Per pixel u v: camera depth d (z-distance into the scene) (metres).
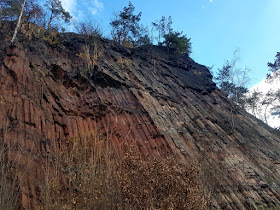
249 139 19.64
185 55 31.11
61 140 11.04
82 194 7.04
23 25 17.12
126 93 16.38
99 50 20.08
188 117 17.81
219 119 20.80
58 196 7.17
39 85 12.31
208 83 26.64
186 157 13.16
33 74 12.73
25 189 7.72
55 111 12.00
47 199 6.70
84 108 13.52
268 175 15.70
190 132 16.06
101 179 7.39
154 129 14.02
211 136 16.84
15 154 8.51
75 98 13.94
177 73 25.36
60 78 14.24
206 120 18.83
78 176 7.84
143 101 16.03
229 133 18.83
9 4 20.88
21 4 20.45
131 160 8.18
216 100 24.52
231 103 25.11
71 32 21.59
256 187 13.84
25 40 15.84
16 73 11.45
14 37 13.76
